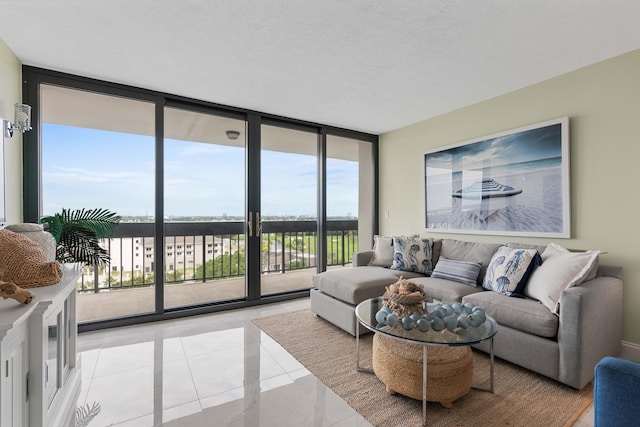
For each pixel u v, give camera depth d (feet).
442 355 5.62
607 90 7.81
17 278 4.53
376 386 6.24
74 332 5.90
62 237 7.83
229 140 11.82
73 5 5.85
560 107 8.71
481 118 10.80
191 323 9.82
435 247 11.34
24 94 8.18
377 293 9.21
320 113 12.13
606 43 7.07
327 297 9.75
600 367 3.09
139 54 7.70
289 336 8.82
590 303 5.98
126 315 9.87
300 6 5.88
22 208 8.07
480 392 5.96
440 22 6.31
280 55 7.71
